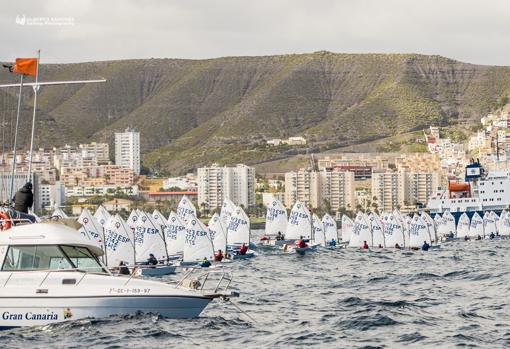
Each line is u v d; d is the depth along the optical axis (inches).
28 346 1769.2
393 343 1955.0
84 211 4803.2
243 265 5024.6
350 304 2645.2
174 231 5428.2
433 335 2057.1
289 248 6466.5
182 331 1931.6
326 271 4463.6
